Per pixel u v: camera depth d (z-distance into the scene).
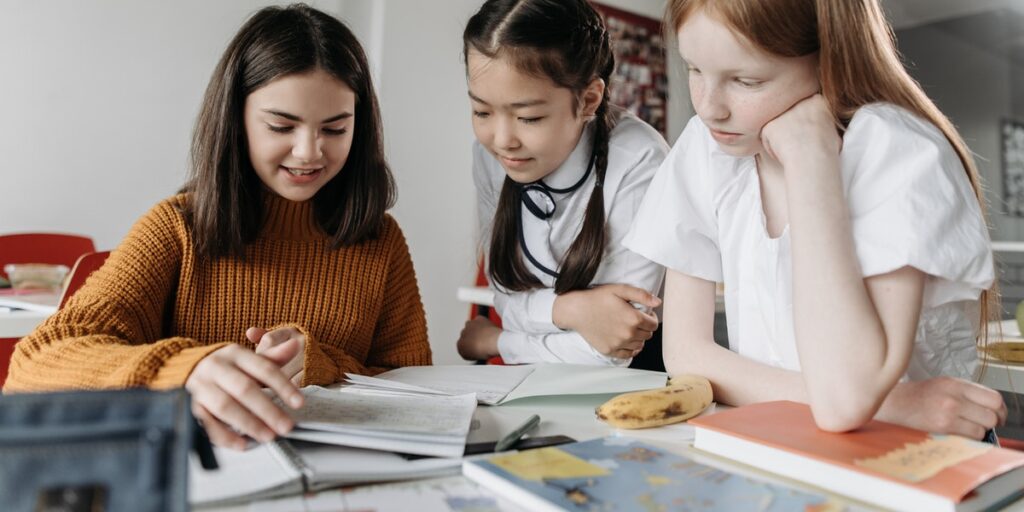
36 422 0.32
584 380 0.86
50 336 0.80
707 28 0.67
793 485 0.51
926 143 0.67
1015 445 1.17
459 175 3.45
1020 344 1.14
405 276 1.21
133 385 0.64
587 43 1.09
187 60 2.91
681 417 0.70
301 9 1.02
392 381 0.83
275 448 0.55
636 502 0.45
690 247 0.92
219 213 0.99
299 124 0.94
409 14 3.21
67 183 2.70
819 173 0.67
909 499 0.46
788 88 0.70
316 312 1.08
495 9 1.05
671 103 4.10
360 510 0.46
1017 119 4.16
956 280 0.64
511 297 1.33
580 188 1.24
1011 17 4.14
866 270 0.64
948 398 0.66
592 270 1.21
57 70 2.65
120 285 0.92
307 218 1.10
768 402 0.69
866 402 0.58
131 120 2.81
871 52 0.72
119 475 0.31
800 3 0.67
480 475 0.51
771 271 0.84
